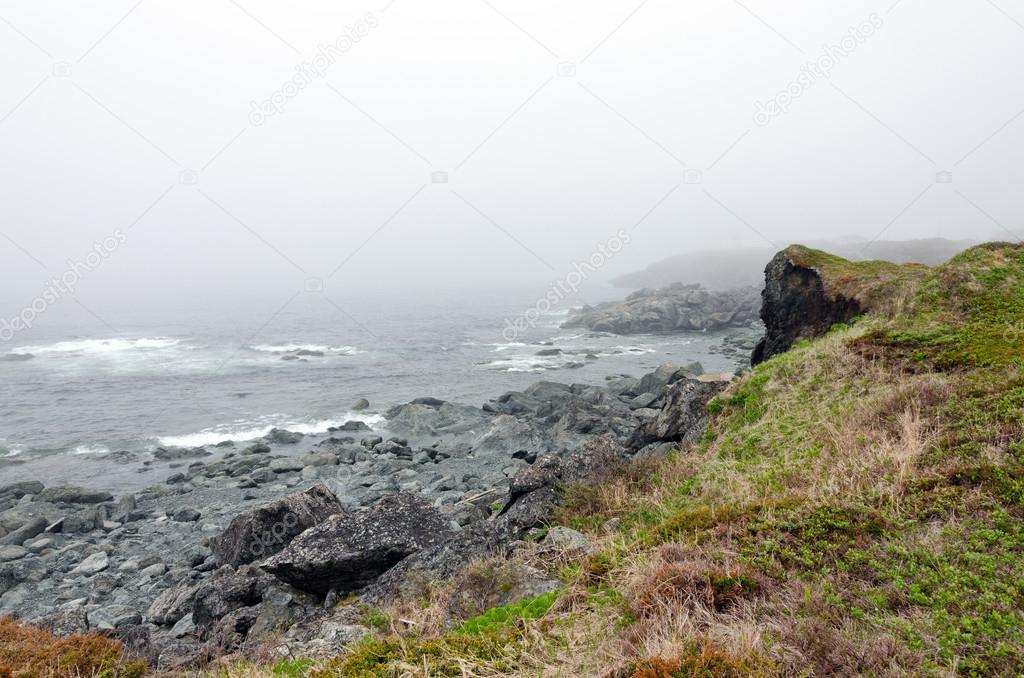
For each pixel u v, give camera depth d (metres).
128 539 19.06
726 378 25.91
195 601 11.45
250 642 8.64
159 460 28.30
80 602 14.88
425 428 32.06
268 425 34.28
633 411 33.00
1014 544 5.52
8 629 7.77
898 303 14.32
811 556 6.06
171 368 53.19
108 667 7.15
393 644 6.11
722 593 5.71
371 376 49.03
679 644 4.77
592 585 6.93
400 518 10.79
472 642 5.81
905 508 6.56
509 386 44.72
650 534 7.86
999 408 8.18
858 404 10.63
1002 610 4.75
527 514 11.57
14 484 23.97
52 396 41.88
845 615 5.08
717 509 7.94
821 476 8.62
